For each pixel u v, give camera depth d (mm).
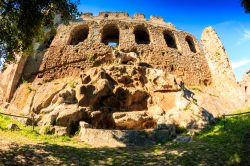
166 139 15961
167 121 17969
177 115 18500
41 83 23969
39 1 14688
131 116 18875
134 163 10891
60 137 16078
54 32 17688
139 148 14297
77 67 25516
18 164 9570
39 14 15148
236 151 11797
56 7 15695
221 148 12719
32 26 15227
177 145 14516
